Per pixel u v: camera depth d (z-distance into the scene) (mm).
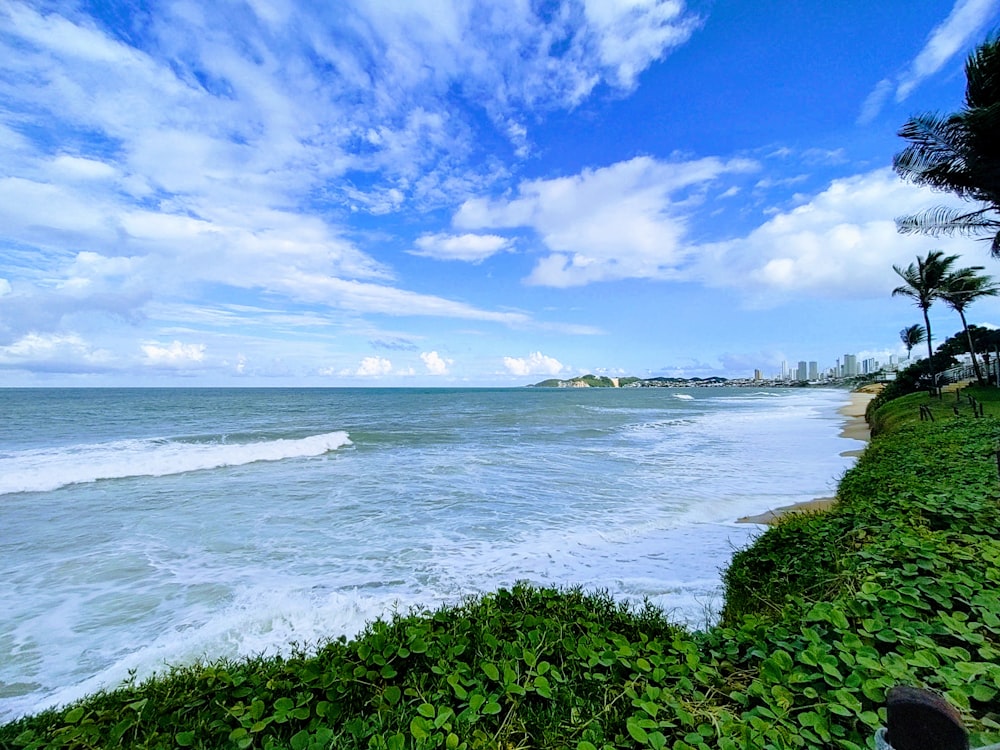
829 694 2330
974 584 3303
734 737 2168
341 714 2633
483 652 3113
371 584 6910
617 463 16969
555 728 2395
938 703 1555
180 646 5305
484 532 9289
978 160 13164
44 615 6109
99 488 13133
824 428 29281
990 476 6660
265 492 12609
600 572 7172
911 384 34688
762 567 5418
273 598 6484
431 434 25766
